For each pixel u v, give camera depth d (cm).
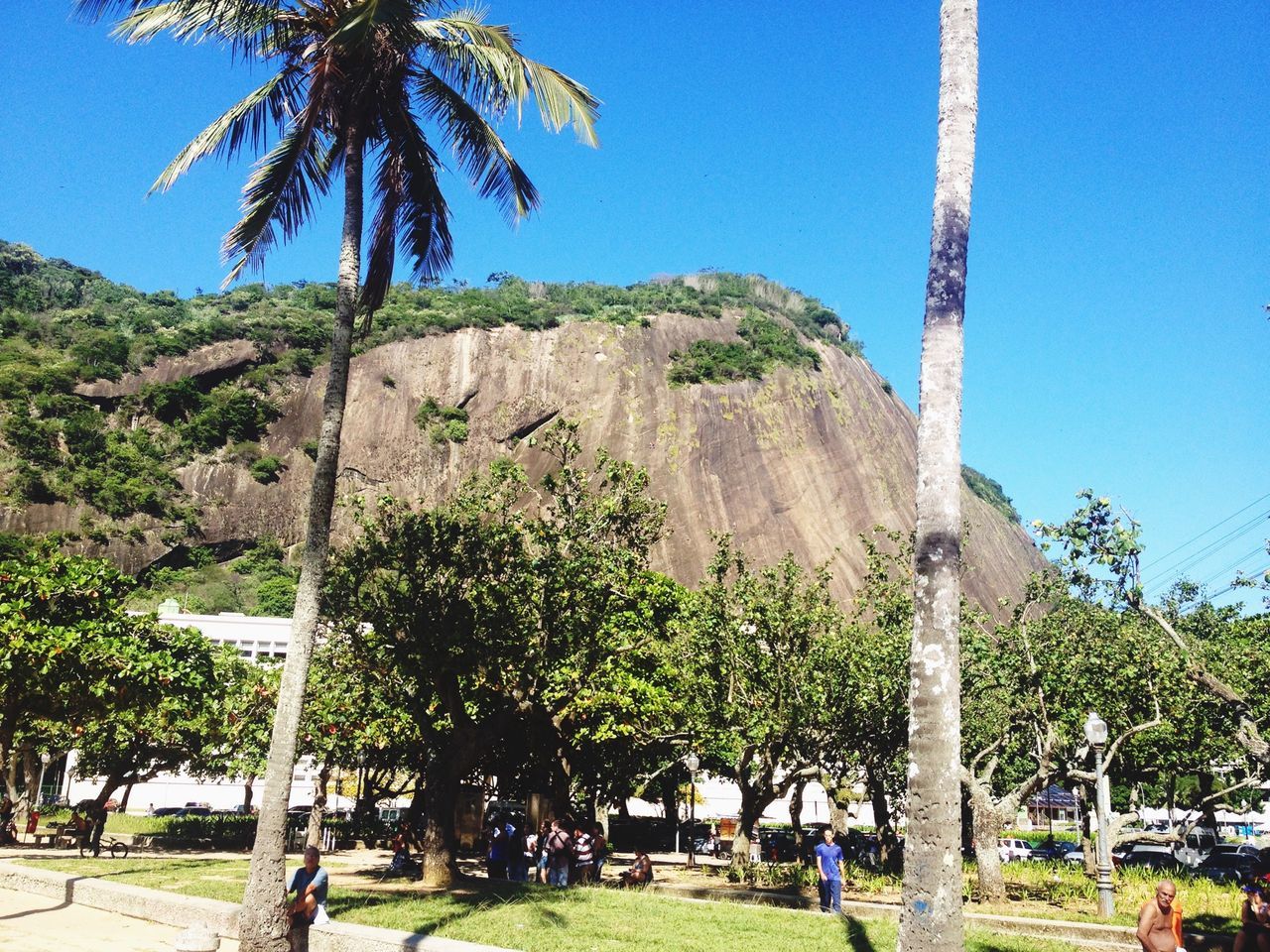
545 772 2762
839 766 2517
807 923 1284
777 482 11500
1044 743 1839
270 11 1257
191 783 5256
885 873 2188
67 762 4966
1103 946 1235
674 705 2291
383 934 1069
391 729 2345
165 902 1284
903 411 14738
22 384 10888
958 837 670
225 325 12350
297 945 1041
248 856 2444
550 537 1756
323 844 3084
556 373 12400
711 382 12356
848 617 2286
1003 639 1956
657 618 2281
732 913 1355
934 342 750
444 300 13838
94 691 1800
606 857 2670
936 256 768
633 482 1811
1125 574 1143
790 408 12331
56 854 2344
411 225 1460
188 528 10550
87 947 1113
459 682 1886
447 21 1302
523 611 1739
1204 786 2702
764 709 2127
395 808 4003
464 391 12231
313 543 1179
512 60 1289
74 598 1895
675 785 3947
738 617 2206
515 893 1510
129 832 3444
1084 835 2552
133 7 1217
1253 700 1598
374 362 12275
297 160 1341
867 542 2344
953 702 688
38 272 14825
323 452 1204
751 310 14225
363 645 1781
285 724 1127
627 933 1170
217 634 5888
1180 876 2170
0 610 1736
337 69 1244
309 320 12825
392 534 1755
